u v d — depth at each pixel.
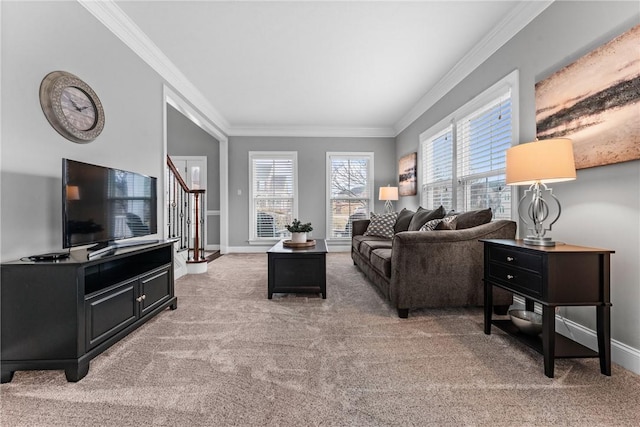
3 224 1.65
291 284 2.88
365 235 4.55
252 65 3.37
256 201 6.07
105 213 2.05
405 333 2.06
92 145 2.29
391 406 1.28
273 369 1.59
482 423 1.17
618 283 1.65
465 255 2.37
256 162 6.06
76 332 1.51
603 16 1.73
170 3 2.34
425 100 4.33
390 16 2.49
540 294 1.55
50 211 1.92
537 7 2.22
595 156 1.74
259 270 4.26
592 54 1.75
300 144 6.04
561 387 1.42
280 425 1.17
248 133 5.96
